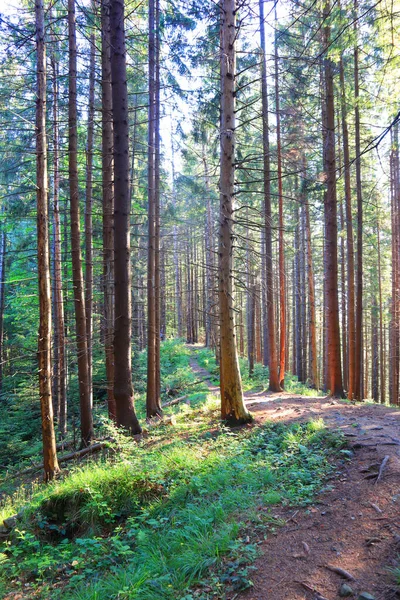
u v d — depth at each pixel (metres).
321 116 14.44
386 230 19.62
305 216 21.00
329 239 12.20
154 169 13.02
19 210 13.23
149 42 11.66
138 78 13.45
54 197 12.32
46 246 7.42
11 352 22.86
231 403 8.65
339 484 4.89
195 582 3.62
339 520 4.10
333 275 12.20
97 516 5.61
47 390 7.65
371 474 4.87
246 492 5.04
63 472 7.82
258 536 4.14
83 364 10.34
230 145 8.54
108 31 9.24
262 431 7.65
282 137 14.39
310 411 8.97
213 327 23.34
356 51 10.34
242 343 31.78
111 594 3.73
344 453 5.71
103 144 11.33
